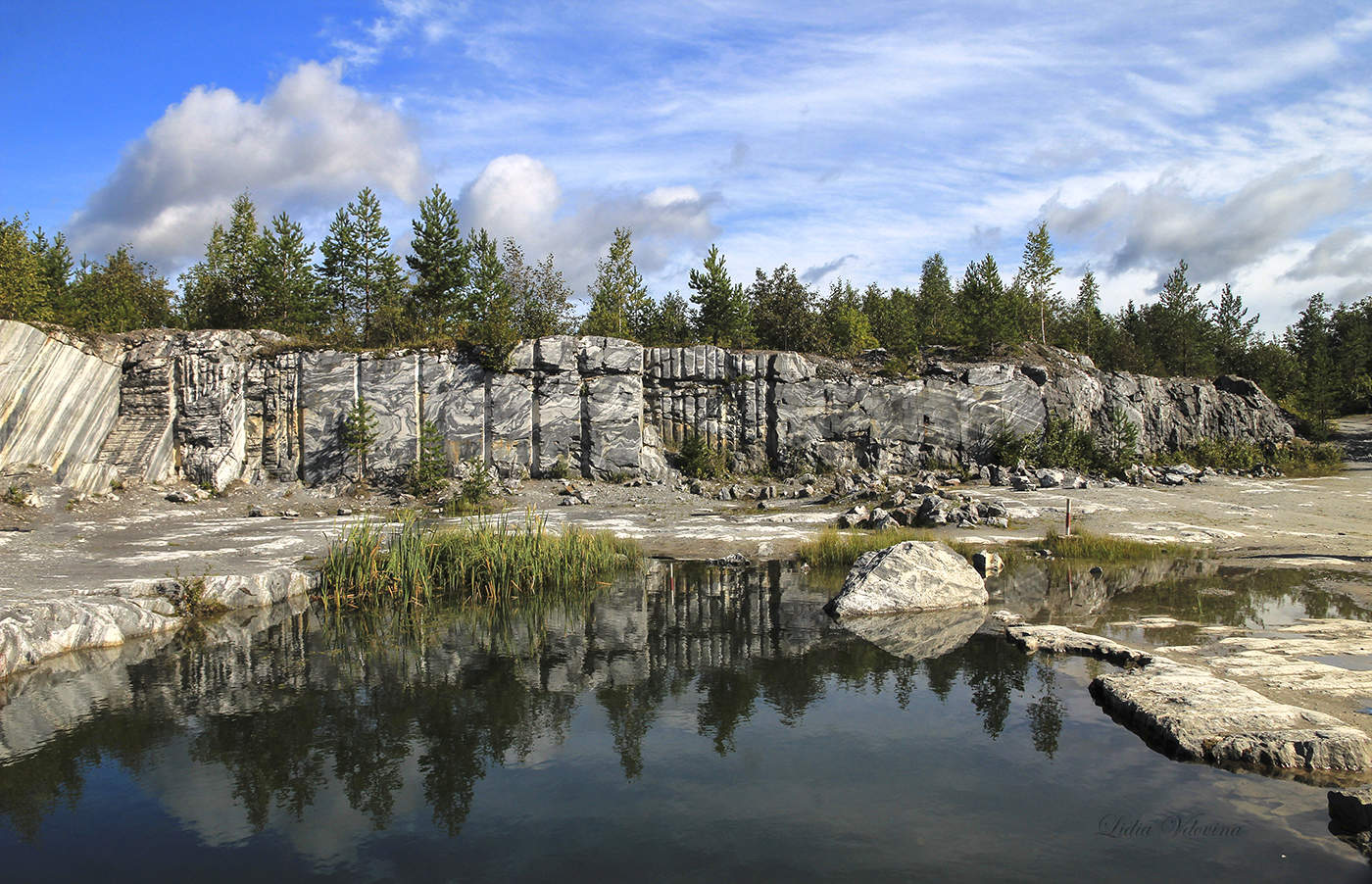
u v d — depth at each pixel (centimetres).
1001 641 1437
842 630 1547
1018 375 4394
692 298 5175
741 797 844
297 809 844
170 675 1311
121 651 1461
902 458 4191
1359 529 2695
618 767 930
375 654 1435
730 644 1462
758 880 678
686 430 4166
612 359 4012
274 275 4847
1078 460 4144
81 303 4788
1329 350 7644
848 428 4175
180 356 3662
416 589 1883
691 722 1072
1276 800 805
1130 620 1530
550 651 1438
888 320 6031
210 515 3197
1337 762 860
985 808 804
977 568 2111
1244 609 1611
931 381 4266
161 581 1739
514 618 1702
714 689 1207
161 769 946
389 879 698
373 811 834
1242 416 4772
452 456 3834
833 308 6000
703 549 2566
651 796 853
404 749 1001
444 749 998
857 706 1116
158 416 3606
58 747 1016
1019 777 872
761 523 3025
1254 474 4209
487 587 1938
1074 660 1310
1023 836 745
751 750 970
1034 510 3084
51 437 3198
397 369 3831
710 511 3319
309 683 1266
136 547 2322
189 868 724
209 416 3653
